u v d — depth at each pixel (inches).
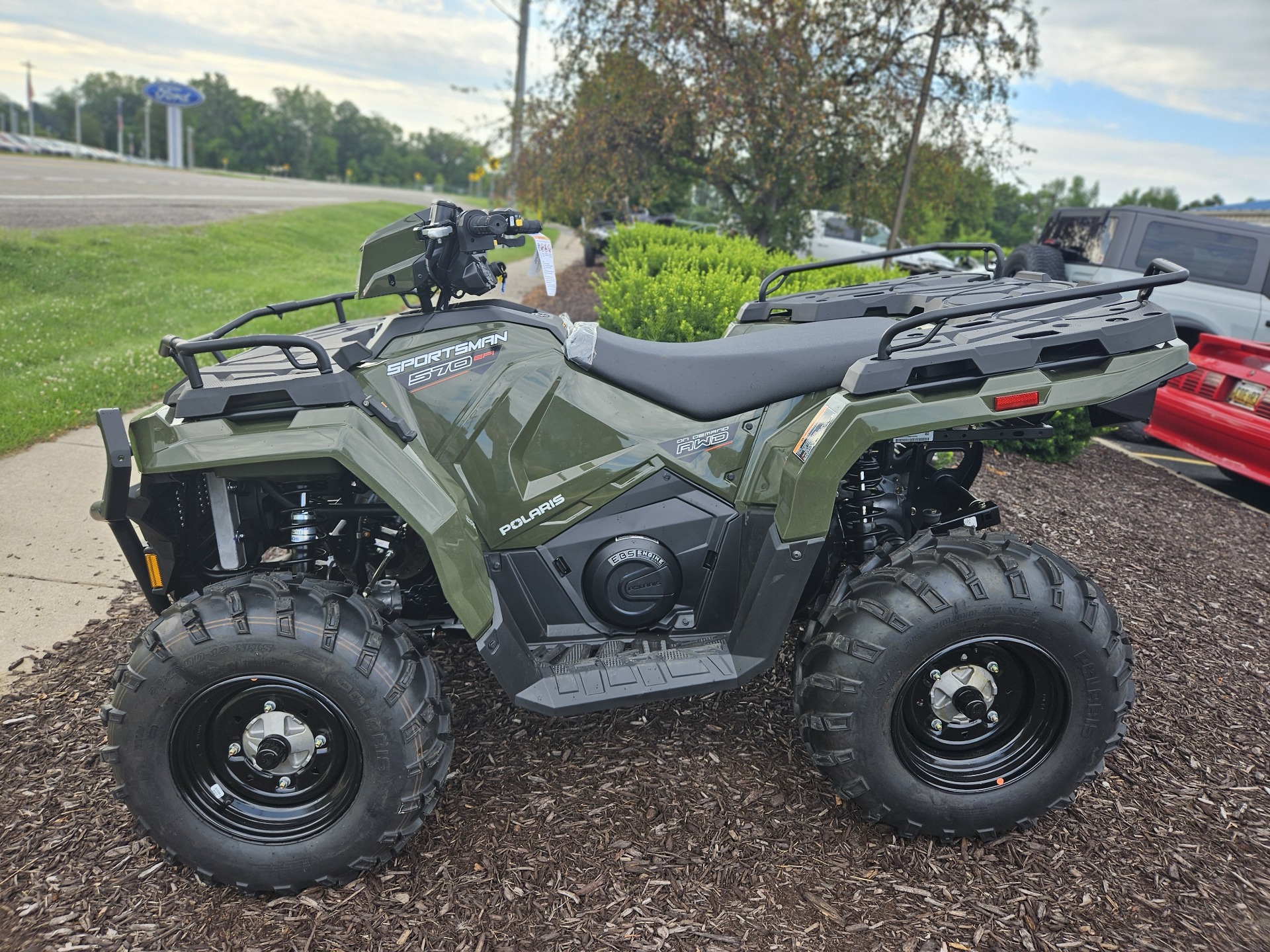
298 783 86.0
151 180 1411.2
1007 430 104.7
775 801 100.1
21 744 106.0
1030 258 335.0
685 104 488.1
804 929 82.1
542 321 96.7
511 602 98.2
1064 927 83.4
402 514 84.2
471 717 114.4
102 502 84.0
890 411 89.0
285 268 590.9
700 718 116.1
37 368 277.4
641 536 97.0
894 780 89.9
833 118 514.3
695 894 86.0
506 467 94.1
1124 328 89.7
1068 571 90.0
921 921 83.5
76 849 90.1
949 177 544.4
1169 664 135.1
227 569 88.1
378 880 87.4
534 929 81.4
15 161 1528.1
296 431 83.4
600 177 533.3
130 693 79.9
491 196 666.8
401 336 92.7
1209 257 336.2
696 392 97.8
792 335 103.9
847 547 109.6
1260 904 86.9
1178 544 191.2
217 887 86.3
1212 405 241.0
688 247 358.0
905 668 87.0
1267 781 107.0
